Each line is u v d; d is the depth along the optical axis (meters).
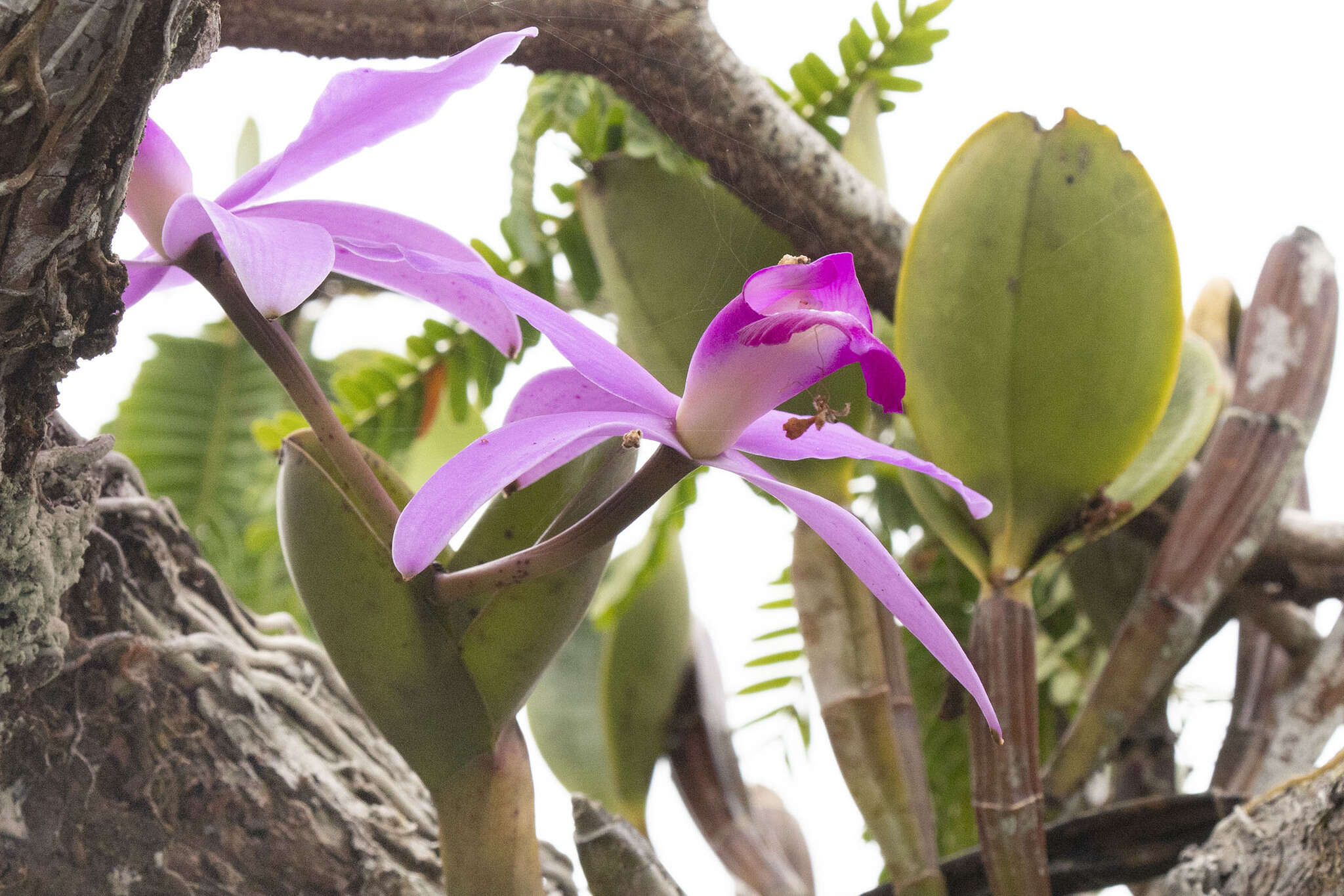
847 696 0.44
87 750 0.41
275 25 0.39
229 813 0.43
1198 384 0.48
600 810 0.43
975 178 0.42
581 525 0.36
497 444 0.34
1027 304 0.42
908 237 0.47
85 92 0.30
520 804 0.38
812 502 0.35
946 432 0.43
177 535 0.45
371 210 0.36
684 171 0.43
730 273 0.43
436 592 0.36
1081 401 0.42
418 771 0.38
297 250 0.33
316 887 0.44
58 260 0.32
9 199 0.31
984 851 0.43
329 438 0.37
